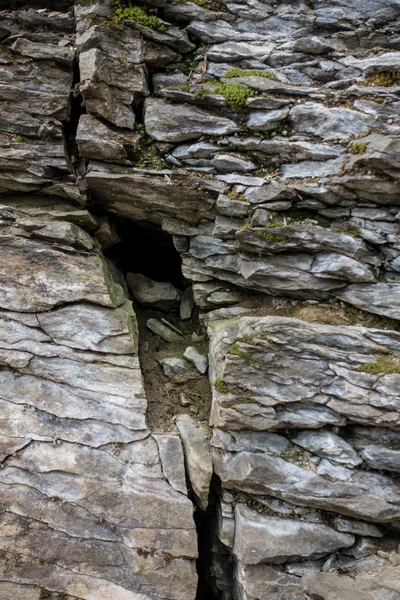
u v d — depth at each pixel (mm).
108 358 4582
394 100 4652
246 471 4188
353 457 4172
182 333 5641
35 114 4871
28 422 4281
